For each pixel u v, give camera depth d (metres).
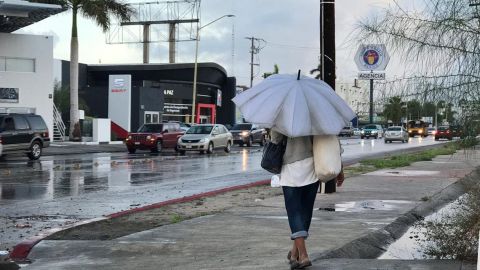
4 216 10.85
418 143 50.91
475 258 6.29
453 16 5.84
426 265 6.04
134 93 50.91
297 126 5.42
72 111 40.22
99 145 38.69
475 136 5.94
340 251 7.12
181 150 32.56
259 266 6.47
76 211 11.47
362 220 9.65
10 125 24.39
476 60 5.81
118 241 8.17
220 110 77.81
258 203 11.88
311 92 5.65
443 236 6.82
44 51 37.81
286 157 5.87
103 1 38.75
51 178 17.75
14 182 16.55
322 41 13.21
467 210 6.90
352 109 6.32
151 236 8.45
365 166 21.86
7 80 36.34
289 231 8.68
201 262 6.83
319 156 5.71
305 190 5.94
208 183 16.84
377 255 7.62
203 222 9.54
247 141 43.19
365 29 6.28
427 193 13.32
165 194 14.23
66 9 35.06
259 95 5.75
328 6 13.12
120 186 15.91
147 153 33.28
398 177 17.39
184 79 70.06
